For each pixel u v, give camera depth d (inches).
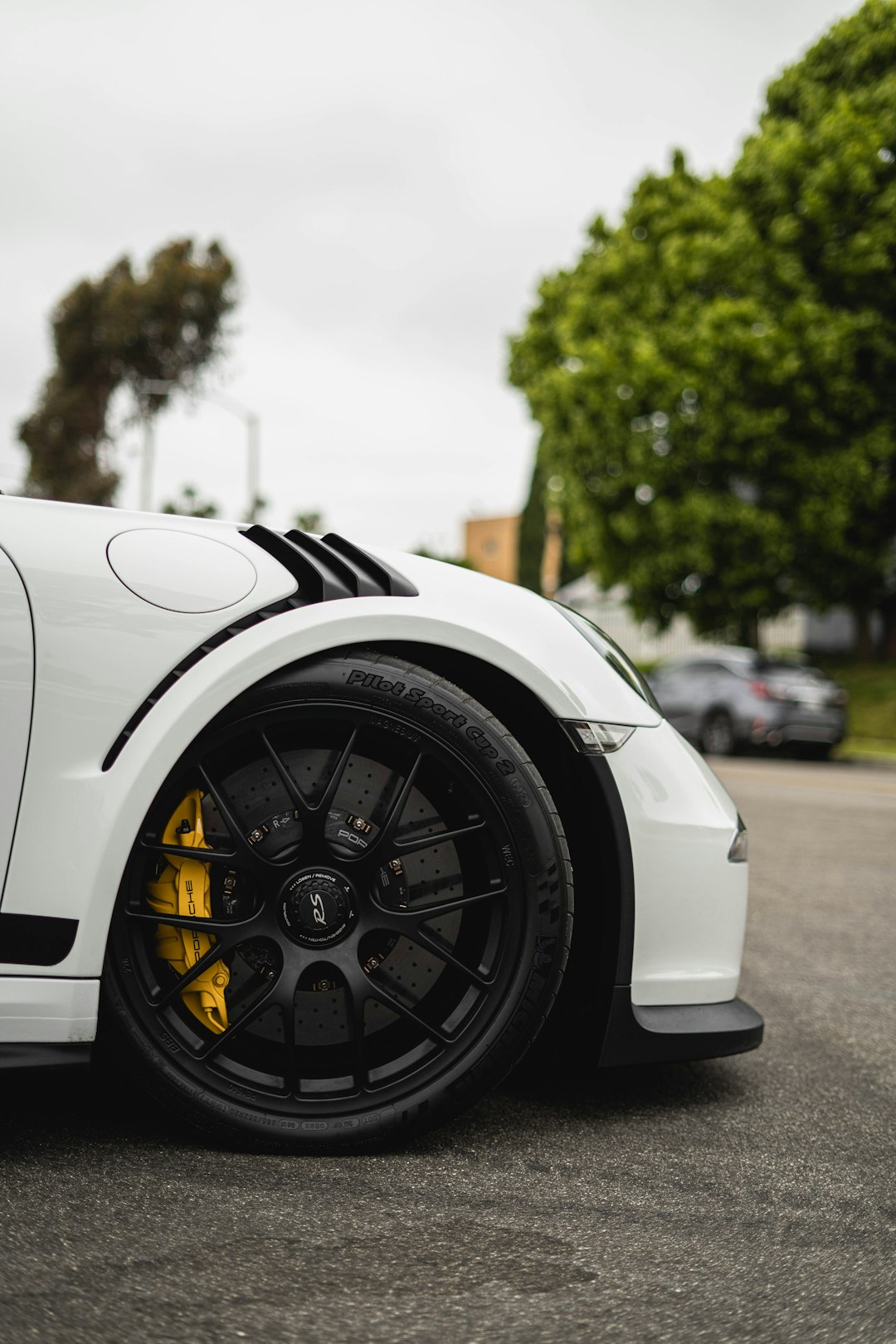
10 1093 86.4
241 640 76.5
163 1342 53.7
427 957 80.8
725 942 90.0
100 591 75.7
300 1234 65.8
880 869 245.3
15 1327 54.1
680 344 706.8
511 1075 98.7
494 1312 58.3
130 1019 74.5
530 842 79.4
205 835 78.4
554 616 90.0
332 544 86.8
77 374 1795.0
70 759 73.2
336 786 77.6
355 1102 77.7
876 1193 76.9
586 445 749.3
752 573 727.1
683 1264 65.0
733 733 634.2
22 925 71.7
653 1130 87.2
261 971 78.5
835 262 701.9
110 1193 69.8
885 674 876.6
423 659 84.3
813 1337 57.4
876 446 707.4
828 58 741.9
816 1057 110.8
